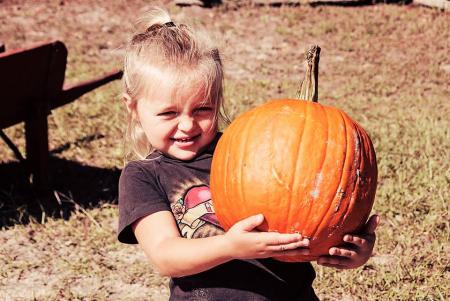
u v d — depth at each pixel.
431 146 6.98
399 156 6.76
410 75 9.66
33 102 5.88
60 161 6.86
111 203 6.02
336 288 4.69
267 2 12.25
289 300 2.68
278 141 2.36
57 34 11.42
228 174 2.42
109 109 8.10
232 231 2.29
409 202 5.86
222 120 2.89
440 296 4.53
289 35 11.16
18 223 5.66
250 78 9.58
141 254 5.25
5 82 5.45
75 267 5.02
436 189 6.08
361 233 2.46
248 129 2.43
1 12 12.34
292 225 2.33
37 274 5.01
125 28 11.72
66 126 7.62
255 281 2.62
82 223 5.68
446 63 10.12
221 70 2.65
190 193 2.68
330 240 2.37
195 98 2.56
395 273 4.83
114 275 4.97
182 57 2.54
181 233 2.64
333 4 12.16
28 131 6.00
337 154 2.35
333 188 2.32
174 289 2.70
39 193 6.11
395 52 10.52
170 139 2.62
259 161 2.35
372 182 2.42
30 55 5.51
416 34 11.08
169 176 2.69
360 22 11.48
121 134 7.46
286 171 2.32
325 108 2.50
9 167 6.71
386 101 8.62
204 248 2.36
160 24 2.76
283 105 2.48
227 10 12.10
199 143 2.65
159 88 2.54
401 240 5.26
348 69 9.87
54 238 5.46
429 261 5.02
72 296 4.71
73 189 6.29
